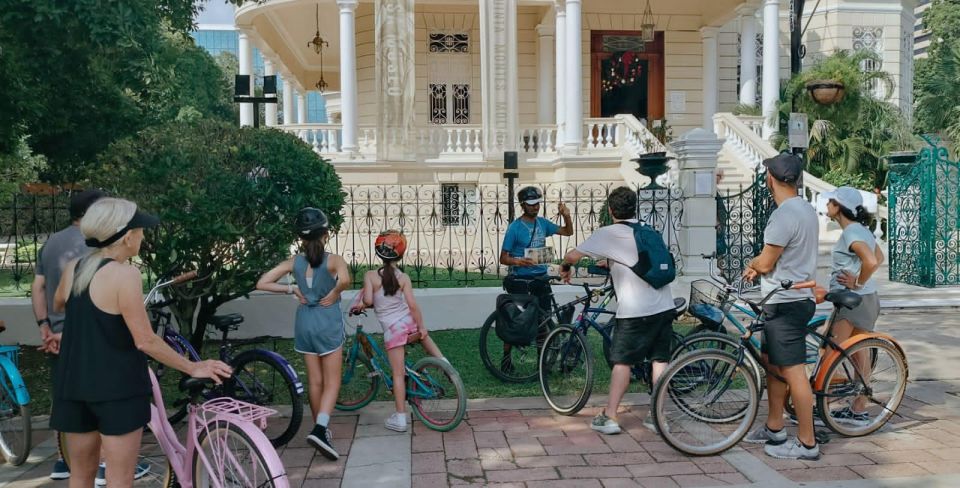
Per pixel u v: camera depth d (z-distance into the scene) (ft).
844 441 16.47
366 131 57.11
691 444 16.16
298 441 16.75
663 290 16.62
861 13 73.56
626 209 16.80
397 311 17.33
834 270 17.47
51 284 14.47
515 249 21.88
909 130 61.00
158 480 14.39
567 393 19.07
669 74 67.41
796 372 15.07
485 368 23.25
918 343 26.11
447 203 56.29
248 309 27.81
